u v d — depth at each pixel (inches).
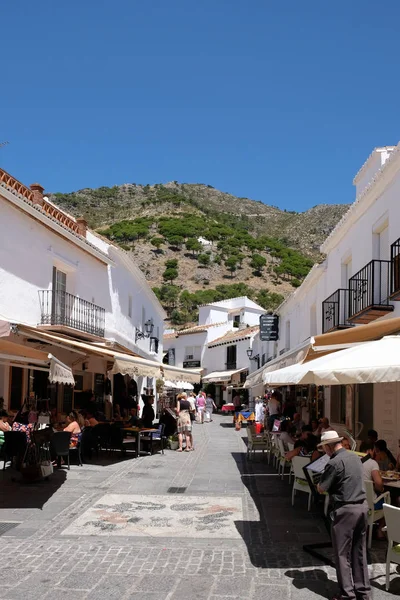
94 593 202.8
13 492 386.3
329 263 683.4
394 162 439.2
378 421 490.0
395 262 439.2
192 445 718.5
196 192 7490.2
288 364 410.9
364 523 194.5
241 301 2052.2
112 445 614.9
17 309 584.7
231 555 250.1
